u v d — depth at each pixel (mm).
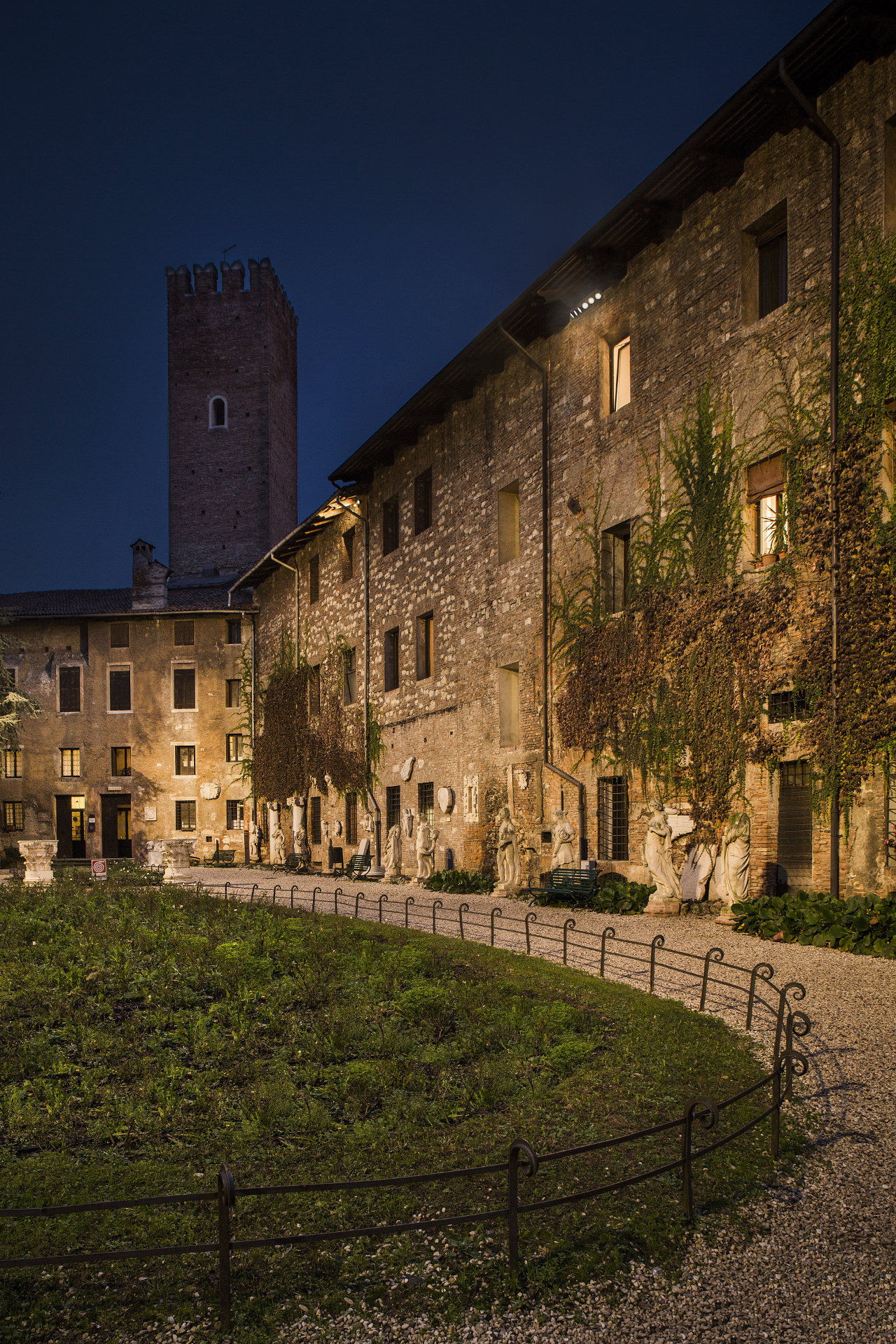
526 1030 8227
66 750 42469
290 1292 4297
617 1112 6359
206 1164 5691
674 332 16906
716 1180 5371
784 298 15086
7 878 25500
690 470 16250
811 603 13617
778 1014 6441
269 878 27891
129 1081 7301
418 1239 4758
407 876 25938
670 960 11344
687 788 15859
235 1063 7637
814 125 13500
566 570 19688
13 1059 7535
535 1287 4340
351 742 30406
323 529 33906
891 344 12750
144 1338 3953
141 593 42844
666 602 16547
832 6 12266
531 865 20375
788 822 14688
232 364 55906
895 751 12312
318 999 9461
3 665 38969
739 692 14875
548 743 19953
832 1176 5465
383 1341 3969
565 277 18609
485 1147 5812
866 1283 4422
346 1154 5801
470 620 23578
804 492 13820
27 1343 3908
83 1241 4707
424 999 9008
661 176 15820
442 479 25391
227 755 41562
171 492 55812
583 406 19453
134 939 12172
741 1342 4004
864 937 11492
